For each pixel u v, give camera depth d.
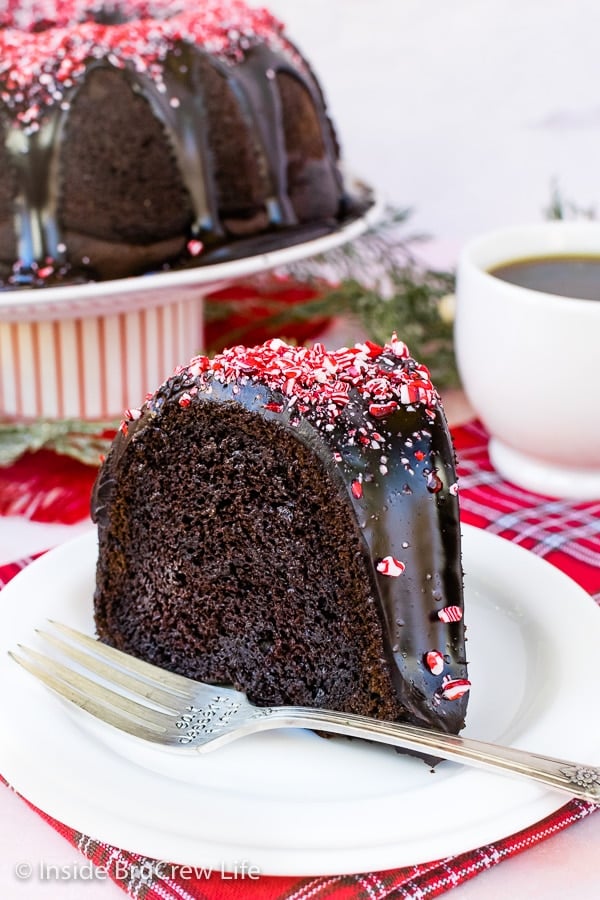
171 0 0.75
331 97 1.15
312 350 0.56
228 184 0.69
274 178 0.70
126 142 0.66
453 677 0.50
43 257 0.66
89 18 0.74
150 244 0.67
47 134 0.65
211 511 0.54
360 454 0.51
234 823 0.46
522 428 0.64
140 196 0.67
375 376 0.54
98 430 0.68
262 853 0.46
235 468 0.53
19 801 0.49
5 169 0.66
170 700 0.52
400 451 0.52
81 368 0.71
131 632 0.56
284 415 0.52
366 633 0.51
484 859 0.47
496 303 0.63
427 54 1.10
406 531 0.51
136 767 0.48
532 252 0.69
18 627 0.54
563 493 0.65
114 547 0.56
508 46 1.07
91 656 0.53
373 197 0.79
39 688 0.51
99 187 0.66
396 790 0.48
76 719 0.50
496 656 0.54
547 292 0.65
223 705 0.52
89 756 0.48
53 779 0.47
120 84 0.66
